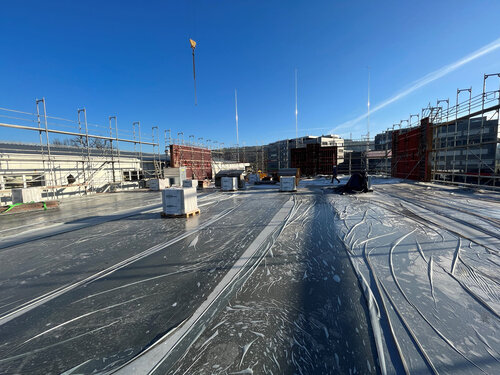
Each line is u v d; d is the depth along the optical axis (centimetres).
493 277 335
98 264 421
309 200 1090
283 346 219
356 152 3173
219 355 210
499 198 970
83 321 265
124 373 195
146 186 2130
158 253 466
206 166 3005
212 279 352
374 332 232
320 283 330
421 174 1844
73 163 1578
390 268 369
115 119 1808
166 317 266
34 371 200
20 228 695
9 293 331
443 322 244
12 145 1526
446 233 536
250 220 721
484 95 1212
